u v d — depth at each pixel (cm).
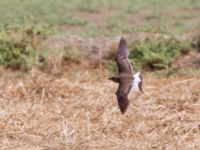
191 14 3025
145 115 1520
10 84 1812
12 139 1427
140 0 3525
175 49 2183
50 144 1390
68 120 1507
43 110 1584
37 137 1427
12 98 1680
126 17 3019
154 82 1866
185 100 1599
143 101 1617
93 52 2191
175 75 1973
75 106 1606
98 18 3045
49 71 2062
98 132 1439
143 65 2106
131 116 1520
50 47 2211
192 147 1356
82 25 2827
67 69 2070
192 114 1512
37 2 3519
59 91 1714
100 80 1905
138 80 1053
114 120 1498
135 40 2230
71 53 2138
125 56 1091
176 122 1467
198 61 2131
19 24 2358
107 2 3466
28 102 1653
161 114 1523
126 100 1038
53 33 2381
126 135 1427
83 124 1478
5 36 2175
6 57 2131
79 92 1728
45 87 1730
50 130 1452
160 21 2848
